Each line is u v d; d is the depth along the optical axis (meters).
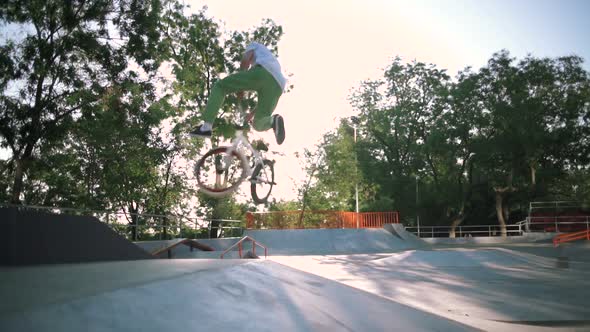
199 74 31.78
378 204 47.62
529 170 46.28
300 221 32.91
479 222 51.78
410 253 17.86
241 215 40.41
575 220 39.31
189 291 3.32
